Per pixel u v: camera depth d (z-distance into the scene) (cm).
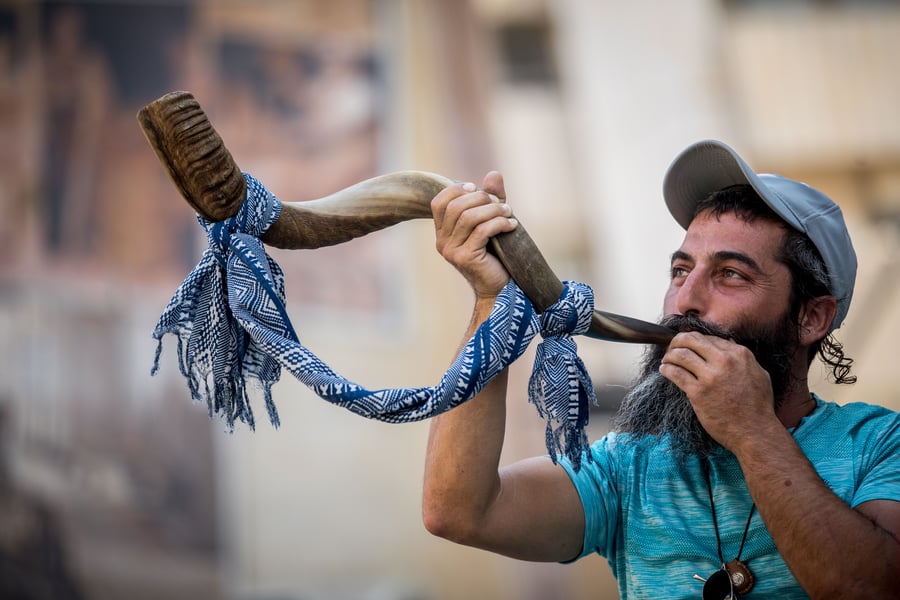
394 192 323
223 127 2066
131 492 1867
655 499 361
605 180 2450
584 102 2486
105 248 1944
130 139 2000
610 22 2516
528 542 365
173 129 290
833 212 374
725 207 372
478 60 2280
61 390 1862
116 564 1839
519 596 2008
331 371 287
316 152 2128
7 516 1792
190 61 2066
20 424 1828
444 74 2247
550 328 325
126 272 1947
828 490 317
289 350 286
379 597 1956
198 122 292
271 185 2077
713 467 354
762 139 2494
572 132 2478
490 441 349
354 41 2194
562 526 369
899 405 2223
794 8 2556
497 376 349
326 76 2162
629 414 373
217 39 2091
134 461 1880
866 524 309
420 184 325
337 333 2009
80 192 1944
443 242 321
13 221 1895
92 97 1984
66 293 1897
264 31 2120
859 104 2525
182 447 1909
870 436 346
